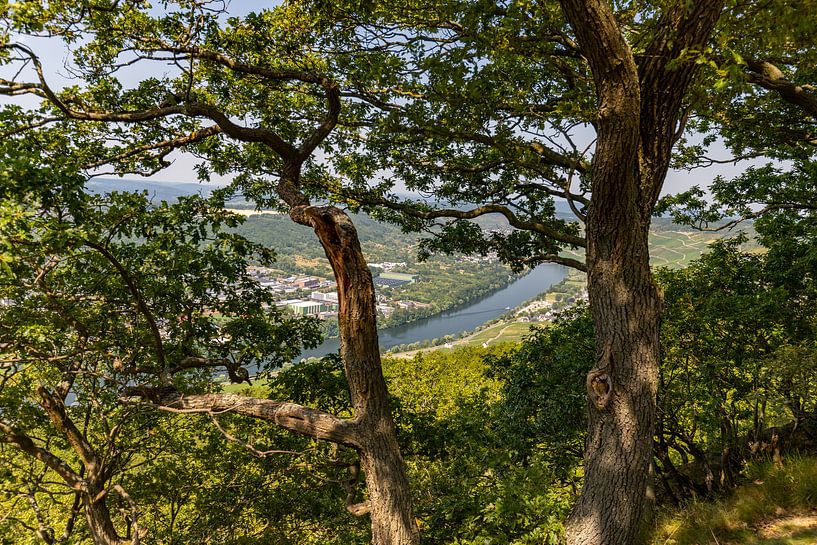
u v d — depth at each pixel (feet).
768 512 14.98
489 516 17.89
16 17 12.37
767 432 27.37
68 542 23.62
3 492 22.18
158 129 22.07
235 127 16.39
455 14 18.51
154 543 25.72
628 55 10.11
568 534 12.90
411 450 26.23
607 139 10.87
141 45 18.24
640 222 11.91
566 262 27.30
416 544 13.14
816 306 23.94
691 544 14.87
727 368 23.20
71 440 19.04
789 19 9.97
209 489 27.40
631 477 11.92
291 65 23.02
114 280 18.57
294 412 13.56
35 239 12.40
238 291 25.09
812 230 29.43
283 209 29.40
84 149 20.67
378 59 19.47
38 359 15.51
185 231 21.18
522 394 29.01
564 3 9.95
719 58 11.34
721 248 30.17
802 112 25.90
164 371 15.98
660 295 12.32
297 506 27.27
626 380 11.94
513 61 19.01
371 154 29.91
